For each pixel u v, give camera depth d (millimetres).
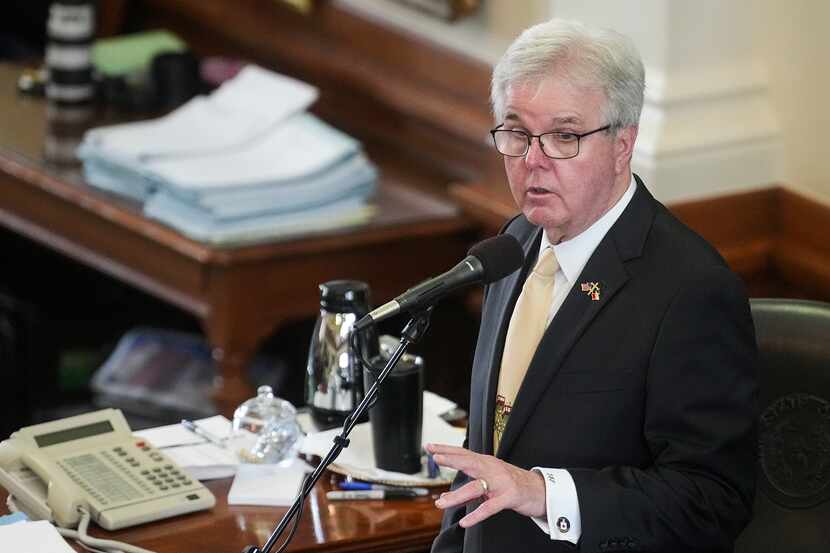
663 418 8680
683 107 14867
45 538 9539
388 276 16641
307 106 19078
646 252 9047
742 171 15164
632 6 14828
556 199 8805
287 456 11195
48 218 17953
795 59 15023
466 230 16922
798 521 9977
